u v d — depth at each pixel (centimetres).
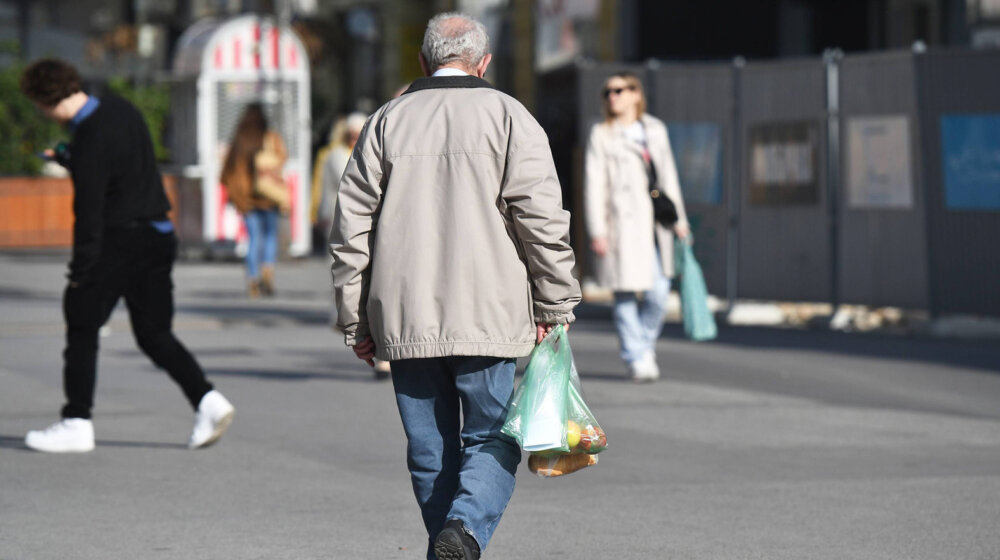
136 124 2750
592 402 3519
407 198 1689
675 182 3844
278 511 2361
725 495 2511
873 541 2186
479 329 1683
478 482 1673
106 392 3612
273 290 6097
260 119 6100
